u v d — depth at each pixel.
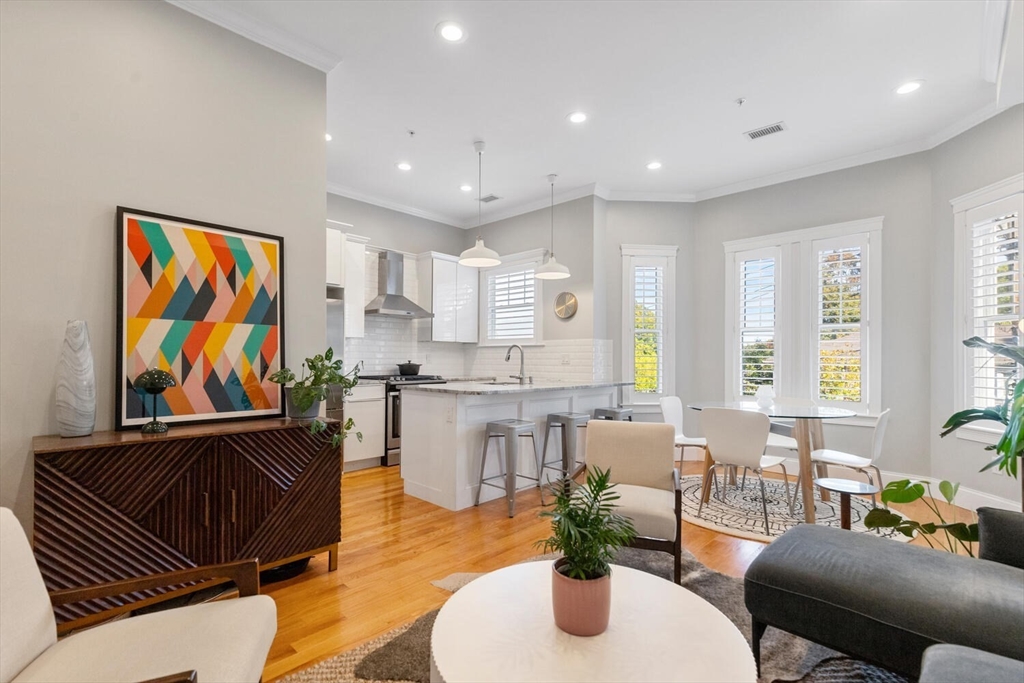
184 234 2.42
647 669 1.15
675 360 5.56
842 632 1.57
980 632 1.35
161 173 2.38
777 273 4.99
